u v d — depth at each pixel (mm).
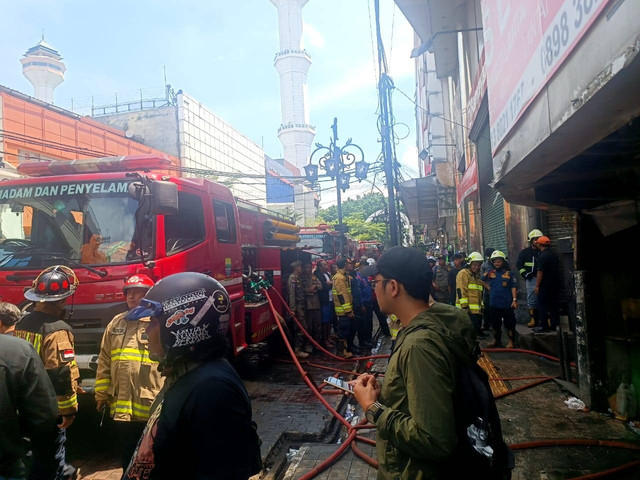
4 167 15164
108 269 4816
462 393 1699
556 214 9781
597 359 5082
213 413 1573
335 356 9109
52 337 3561
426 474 1675
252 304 8008
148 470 1575
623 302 4926
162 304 1693
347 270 9992
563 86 2754
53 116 22094
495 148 4840
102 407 3619
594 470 3789
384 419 1737
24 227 5246
